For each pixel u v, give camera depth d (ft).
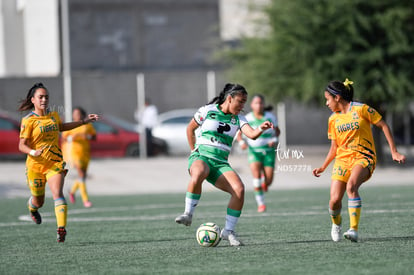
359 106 100.17
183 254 95.45
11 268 88.02
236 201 100.27
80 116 186.80
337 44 296.51
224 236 101.55
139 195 224.74
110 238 117.08
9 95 378.12
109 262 90.48
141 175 282.56
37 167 108.68
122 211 169.99
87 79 392.27
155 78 402.11
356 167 99.25
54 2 507.71
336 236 103.81
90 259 93.56
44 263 91.25
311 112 421.18
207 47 490.08
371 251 93.50
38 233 126.00
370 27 291.58
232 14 492.54
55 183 107.34
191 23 490.49
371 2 292.61
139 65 485.97
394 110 318.24
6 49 541.34
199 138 102.01
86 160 185.98
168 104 403.95
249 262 86.99
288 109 413.80
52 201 200.95
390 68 294.25
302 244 102.17
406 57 298.56
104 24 484.33
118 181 269.85
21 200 209.97
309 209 163.73
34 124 107.34
